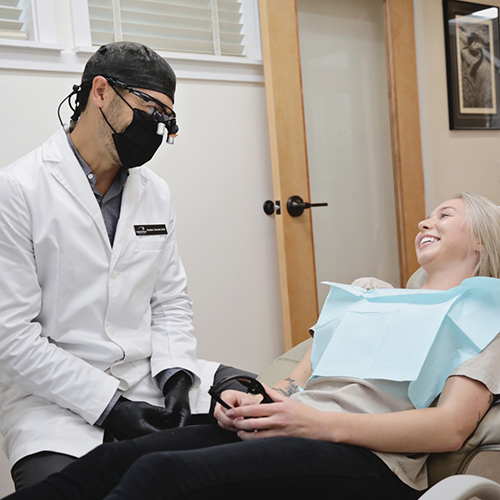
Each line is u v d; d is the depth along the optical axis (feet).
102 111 4.17
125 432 3.88
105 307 4.34
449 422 3.22
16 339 3.91
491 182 10.11
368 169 8.61
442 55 9.32
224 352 7.41
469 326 3.60
